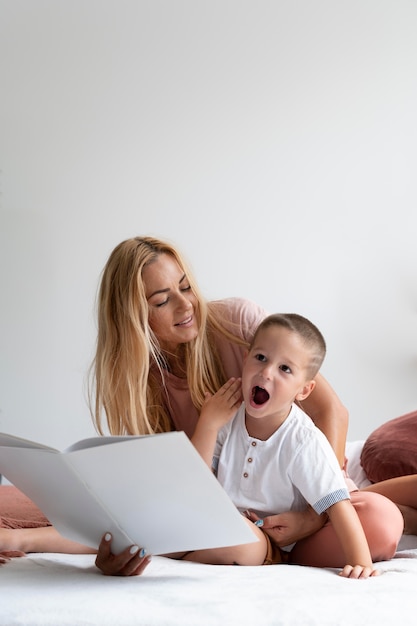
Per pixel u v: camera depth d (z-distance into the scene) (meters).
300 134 3.51
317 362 1.54
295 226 3.50
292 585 1.16
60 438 3.56
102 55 3.60
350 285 3.47
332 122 3.50
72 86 3.61
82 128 3.60
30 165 3.61
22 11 3.63
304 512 1.46
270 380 1.48
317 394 1.65
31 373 3.58
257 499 1.51
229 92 3.54
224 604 1.06
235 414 1.56
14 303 3.60
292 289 3.49
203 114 3.56
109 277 1.64
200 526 1.20
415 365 3.44
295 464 1.46
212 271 3.53
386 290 3.46
